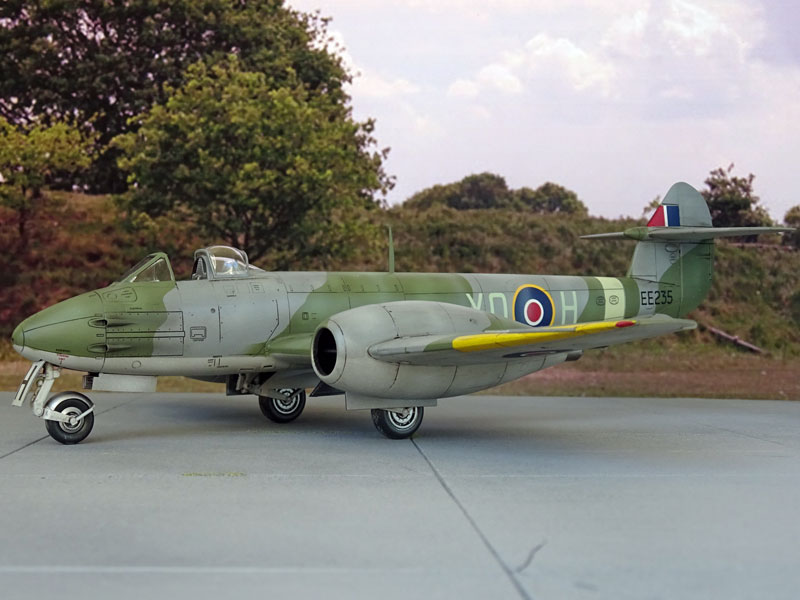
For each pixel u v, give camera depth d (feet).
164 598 11.14
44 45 62.69
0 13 63.52
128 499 17.15
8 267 60.39
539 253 71.92
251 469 20.88
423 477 19.94
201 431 28.43
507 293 32.48
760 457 23.32
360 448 24.67
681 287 36.70
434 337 24.56
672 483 19.36
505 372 26.78
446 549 13.56
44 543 13.75
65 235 64.18
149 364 26.66
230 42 67.41
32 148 56.49
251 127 50.06
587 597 11.32
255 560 12.87
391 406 26.03
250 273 29.27
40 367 25.25
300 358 27.73
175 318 26.78
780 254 72.69
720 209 74.64
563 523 15.39
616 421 32.04
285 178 49.73
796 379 52.42
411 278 31.48
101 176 67.87
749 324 64.90
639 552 13.53
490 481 19.47
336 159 52.80
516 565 12.75
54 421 24.89
